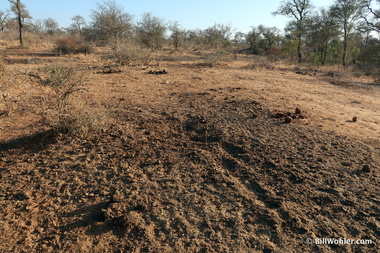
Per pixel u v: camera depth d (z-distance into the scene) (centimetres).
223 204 296
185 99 621
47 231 271
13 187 330
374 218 268
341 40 3062
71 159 376
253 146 395
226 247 246
